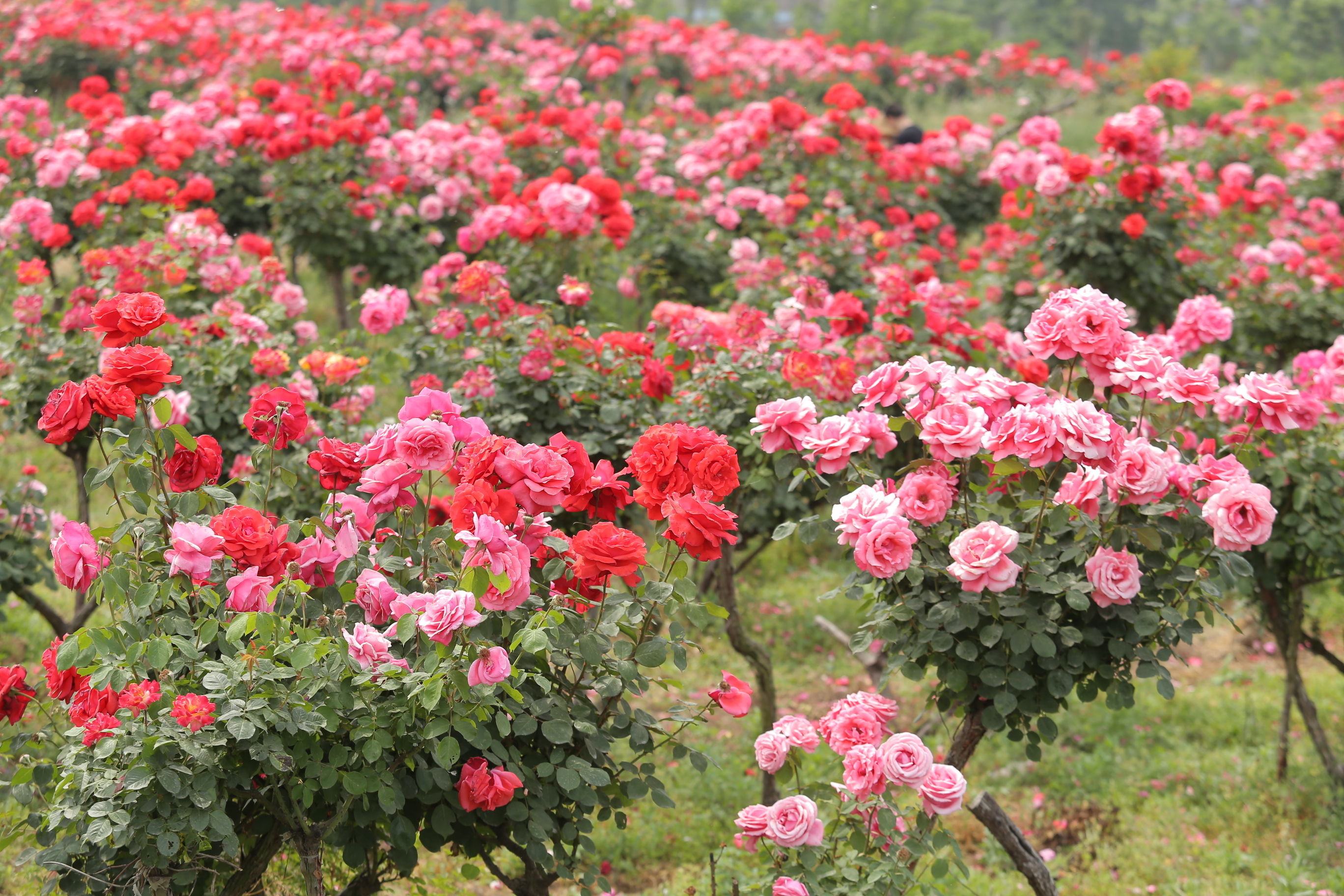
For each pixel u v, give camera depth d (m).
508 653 2.42
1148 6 51.28
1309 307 6.79
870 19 26.94
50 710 2.58
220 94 10.29
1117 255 6.46
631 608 2.47
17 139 8.00
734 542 2.36
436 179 8.37
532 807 2.36
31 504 4.38
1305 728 5.39
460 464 2.50
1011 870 4.45
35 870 3.44
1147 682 5.95
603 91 14.90
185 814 1.98
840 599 6.62
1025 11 46.09
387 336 7.38
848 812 2.80
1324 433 4.21
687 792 4.79
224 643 2.29
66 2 14.48
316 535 2.46
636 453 2.51
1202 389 2.86
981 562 2.61
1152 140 6.29
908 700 5.72
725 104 16.03
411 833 2.33
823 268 6.75
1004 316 7.33
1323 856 4.25
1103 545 2.82
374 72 10.59
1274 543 4.23
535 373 4.12
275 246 7.73
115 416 2.29
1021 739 2.97
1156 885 4.21
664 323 4.54
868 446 3.17
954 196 10.74
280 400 2.55
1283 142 11.95
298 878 2.95
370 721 2.15
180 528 2.20
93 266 5.23
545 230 5.95
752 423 3.77
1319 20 38.72
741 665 5.93
